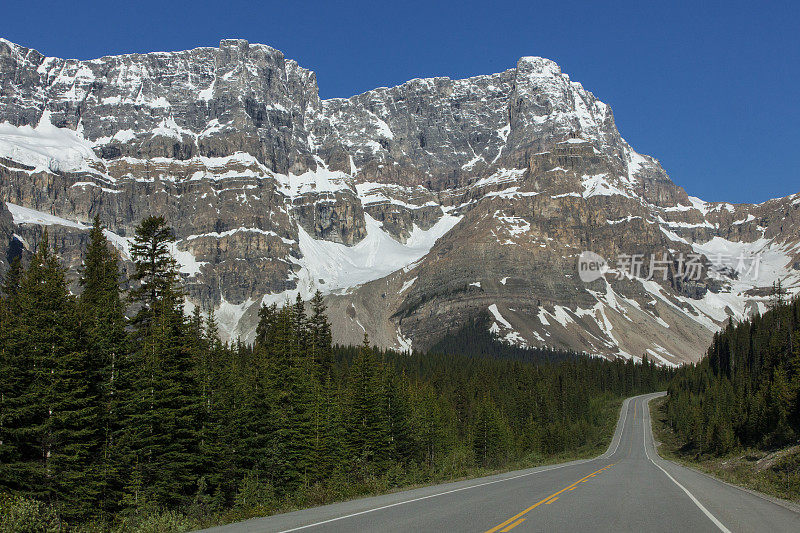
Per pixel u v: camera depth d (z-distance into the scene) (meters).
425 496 27.98
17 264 54.78
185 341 46.00
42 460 36.19
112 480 38.78
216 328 61.62
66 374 37.09
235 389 53.66
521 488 31.94
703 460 96.81
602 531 18.50
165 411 42.09
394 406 77.44
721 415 105.94
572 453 116.38
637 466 60.31
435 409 97.31
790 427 83.00
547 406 154.25
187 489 44.75
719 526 20.12
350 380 76.62
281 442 55.53
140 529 24.22
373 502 26.12
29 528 21.70
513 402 154.50
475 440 106.50
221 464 47.06
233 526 20.55
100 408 38.84
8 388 35.50
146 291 50.94
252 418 53.31
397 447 75.06
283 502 31.28
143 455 40.53
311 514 22.69
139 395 41.25
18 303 40.72
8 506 22.08
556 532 18.12
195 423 45.84
